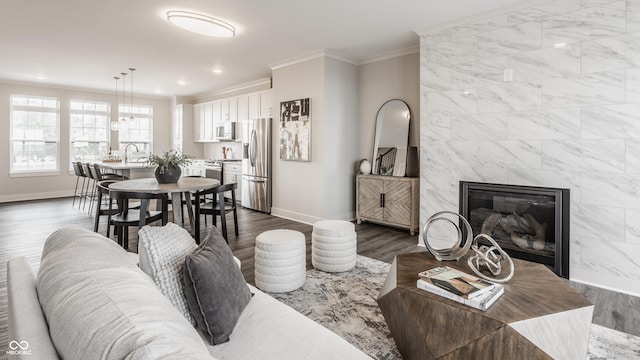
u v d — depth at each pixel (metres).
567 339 1.44
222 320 1.31
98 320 0.72
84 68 5.79
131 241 4.09
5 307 2.36
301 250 2.74
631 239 2.72
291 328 1.39
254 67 5.69
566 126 2.98
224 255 1.51
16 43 4.44
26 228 4.68
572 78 2.94
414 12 3.44
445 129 3.72
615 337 2.07
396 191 4.65
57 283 0.90
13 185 7.00
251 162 6.08
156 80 6.75
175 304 1.37
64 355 0.70
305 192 5.18
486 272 1.93
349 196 5.31
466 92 3.56
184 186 3.72
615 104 2.75
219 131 7.66
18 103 7.02
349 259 3.12
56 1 3.21
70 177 7.68
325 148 4.89
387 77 5.02
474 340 1.45
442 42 3.72
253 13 3.49
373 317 2.29
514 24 3.23
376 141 5.12
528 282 1.80
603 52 2.79
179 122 8.68
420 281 1.75
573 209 2.97
